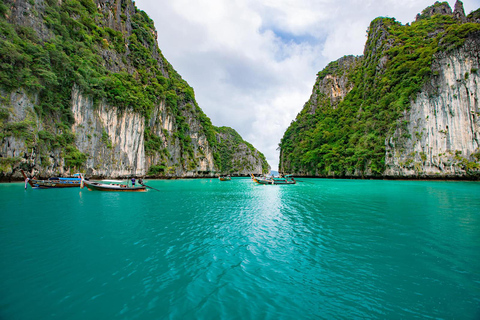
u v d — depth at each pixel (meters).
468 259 7.46
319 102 93.62
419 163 43.47
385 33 68.44
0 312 4.70
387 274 6.52
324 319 4.65
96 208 15.46
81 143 37.31
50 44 33.78
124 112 46.00
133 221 12.10
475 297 5.40
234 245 8.74
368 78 67.19
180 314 4.74
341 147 63.12
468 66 39.69
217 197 23.11
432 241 9.14
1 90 27.39
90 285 5.79
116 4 56.88
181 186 38.34
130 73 54.00
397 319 4.66
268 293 5.58
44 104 32.06
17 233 9.71
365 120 59.94
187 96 79.06
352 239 9.45
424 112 43.78
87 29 44.53
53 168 32.62
